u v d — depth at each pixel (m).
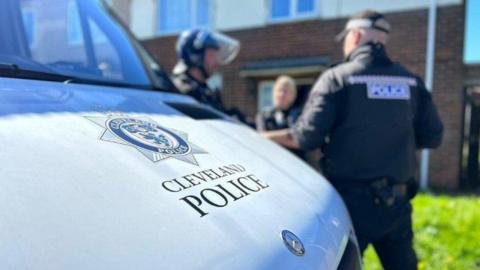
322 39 8.73
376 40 2.28
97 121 1.19
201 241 0.85
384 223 2.14
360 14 2.32
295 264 0.95
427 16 7.78
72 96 1.35
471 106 8.15
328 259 1.10
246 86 9.40
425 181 7.74
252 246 0.91
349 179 2.19
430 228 4.26
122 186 0.92
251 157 1.48
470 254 3.73
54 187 0.84
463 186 8.06
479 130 8.09
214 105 3.01
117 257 0.74
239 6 9.50
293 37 9.01
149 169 1.03
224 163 1.27
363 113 2.14
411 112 2.25
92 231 0.77
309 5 8.91
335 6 8.58
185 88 2.86
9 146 0.92
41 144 0.96
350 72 2.19
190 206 0.95
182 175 1.07
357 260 1.41
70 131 1.07
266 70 8.82
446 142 7.69
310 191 1.46
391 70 2.26
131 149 1.09
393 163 2.17
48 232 0.74
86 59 1.99
